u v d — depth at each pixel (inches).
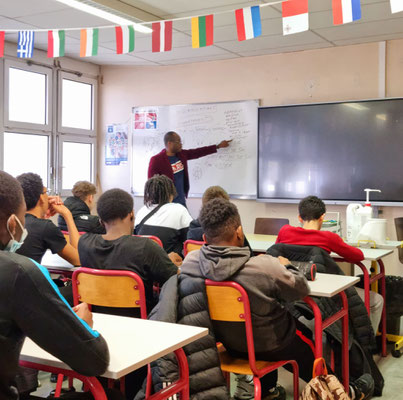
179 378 61.8
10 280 41.7
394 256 205.6
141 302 81.5
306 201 116.9
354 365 107.3
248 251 74.9
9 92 225.6
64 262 114.5
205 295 73.8
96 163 275.6
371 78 210.4
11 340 42.3
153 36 135.7
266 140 231.6
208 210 75.7
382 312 138.4
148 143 263.4
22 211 46.0
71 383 110.3
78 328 44.9
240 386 108.0
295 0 111.8
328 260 107.1
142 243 87.4
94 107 271.3
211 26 126.3
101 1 159.3
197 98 251.4
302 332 94.4
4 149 225.9
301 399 77.6
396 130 202.4
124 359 49.8
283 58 229.6
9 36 211.0
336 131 215.0
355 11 105.8
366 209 145.0
